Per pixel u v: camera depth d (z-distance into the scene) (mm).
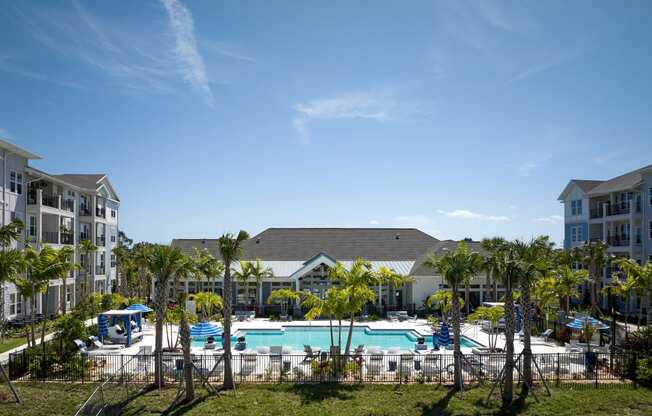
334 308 27109
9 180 41500
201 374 23188
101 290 59656
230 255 24375
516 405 21719
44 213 47125
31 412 20562
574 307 53156
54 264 29281
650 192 47375
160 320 24219
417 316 49719
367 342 39281
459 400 22312
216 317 44625
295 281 52938
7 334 36281
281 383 24844
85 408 19969
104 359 27188
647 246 47594
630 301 47531
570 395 23000
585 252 47094
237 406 21453
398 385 24594
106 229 61844
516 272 22469
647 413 20953
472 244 57281
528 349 24000
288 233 63156
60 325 29703
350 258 59500
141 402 21891
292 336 41562
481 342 36094
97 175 59406
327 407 21375
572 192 60562
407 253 60906
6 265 24516
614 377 25812
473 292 53406
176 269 24719
